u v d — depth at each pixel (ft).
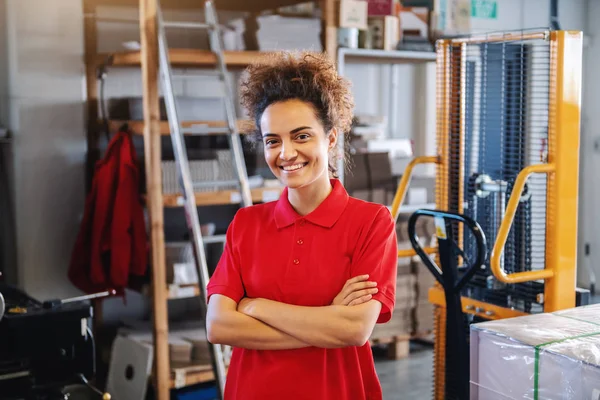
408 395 13.56
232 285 6.14
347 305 5.78
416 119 18.26
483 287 10.00
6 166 14.11
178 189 12.90
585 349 6.19
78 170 14.42
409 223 9.37
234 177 13.53
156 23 12.14
